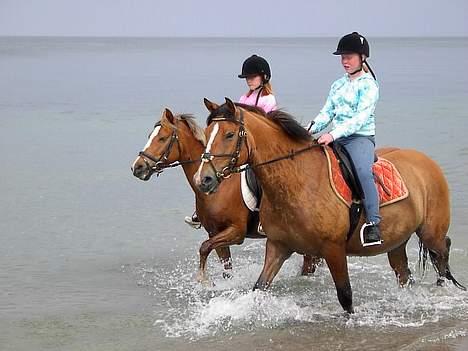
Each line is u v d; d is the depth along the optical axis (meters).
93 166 20.28
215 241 9.37
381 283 9.92
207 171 7.05
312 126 8.16
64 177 18.69
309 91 44.03
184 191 17.06
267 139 7.38
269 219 7.72
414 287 9.56
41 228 13.56
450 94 42.44
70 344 7.96
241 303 8.50
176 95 42.38
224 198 9.30
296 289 9.66
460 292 9.34
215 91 45.00
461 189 16.48
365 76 7.87
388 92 44.12
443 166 19.33
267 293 8.36
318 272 10.44
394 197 8.04
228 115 7.17
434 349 7.44
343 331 8.02
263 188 7.54
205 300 9.34
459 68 76.56
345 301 8.00
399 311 8.68
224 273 10.23
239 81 55.28
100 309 9.12
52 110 34.91
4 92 45.38
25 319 8.77
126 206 15.46
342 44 7.86
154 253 11.91
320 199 7.54
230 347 7.68
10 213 14.75
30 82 54.81
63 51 157.62
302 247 7.71
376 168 8.06
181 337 8.02
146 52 154.62
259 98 9.50
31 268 11.05
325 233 7.59
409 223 8.29
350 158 7.81
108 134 26.61
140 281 10.35
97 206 15.44
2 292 9.88
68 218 14.34
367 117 7.77
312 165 7.59
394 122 28.97
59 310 9.11
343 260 7.81
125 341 7.99
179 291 9.84
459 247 11.77
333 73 66.31
